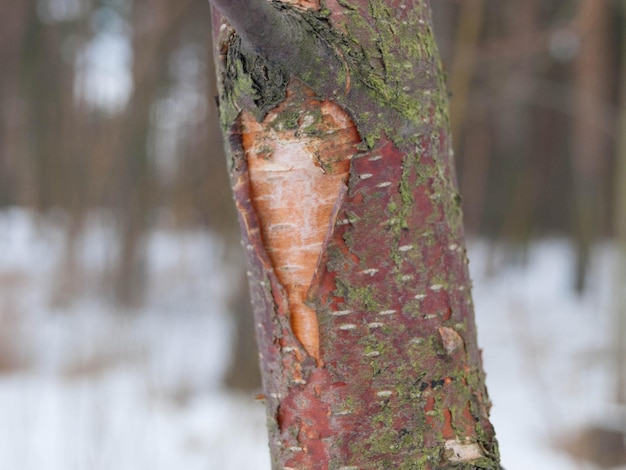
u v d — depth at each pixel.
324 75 0.68
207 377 4.75
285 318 0.75
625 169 4.86
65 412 3.66
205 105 4.88
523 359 5.55
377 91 0.71
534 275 11.88
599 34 7.00
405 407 0.74
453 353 0.75
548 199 12.19
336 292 0.73
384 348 0.73
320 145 0.71
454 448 0.75
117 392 3.90
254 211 0.75
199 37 4.96
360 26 0.71
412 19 0.75
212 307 5.06
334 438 0.74
